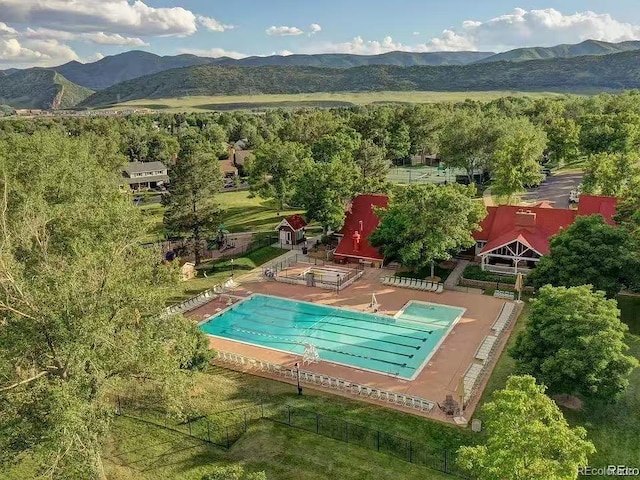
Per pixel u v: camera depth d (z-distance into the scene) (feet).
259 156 288.10
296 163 282.56
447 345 144.87
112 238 119.03
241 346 151.02
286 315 171.32
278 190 282.36
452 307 169.07
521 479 67.41
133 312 94.58
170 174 215.72
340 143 301.22
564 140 337.52
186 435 109.09
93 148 284.00
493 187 267.80
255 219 291.17
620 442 101.91
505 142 283.18
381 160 303.27
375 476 94.89
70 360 79.41
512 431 71.41
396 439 104.73
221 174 251.80
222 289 192.44
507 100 618.44
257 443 105.60
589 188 251.80
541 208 203.31
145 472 98.58
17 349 78.33
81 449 77.82
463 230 181.68
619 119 332.60
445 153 329.31
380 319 164.76
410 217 178.29
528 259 188.75
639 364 112.16
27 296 81.00
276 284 197.06
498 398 76.95
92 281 87.86
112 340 85.05
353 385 124.26
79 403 75.15
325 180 213.46
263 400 120.67
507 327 152.05
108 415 84.79
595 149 332.19
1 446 78.79
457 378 128.36
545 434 70.18
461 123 331.57
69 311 80.53
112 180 211.41
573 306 110.42
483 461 72.23
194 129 631.97
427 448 102.12
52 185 151.94
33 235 111.86
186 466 99.71
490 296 176.24
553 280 147.54
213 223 216.74
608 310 107.76
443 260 207.31
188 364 123.54
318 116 394.32
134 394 121.39
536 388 77.41
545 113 450.30
